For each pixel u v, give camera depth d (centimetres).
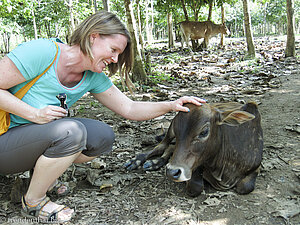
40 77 104
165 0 720
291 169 141
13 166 109
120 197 128
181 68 411
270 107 225
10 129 108
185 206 120
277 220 108
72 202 124
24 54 98
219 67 413
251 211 114
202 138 111
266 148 163
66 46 109
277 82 292
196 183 123
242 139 126
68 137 103
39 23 927
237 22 1916
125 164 155
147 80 325
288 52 441
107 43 103
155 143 180
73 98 116
